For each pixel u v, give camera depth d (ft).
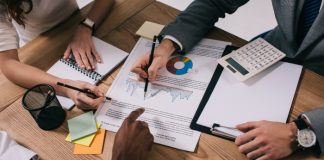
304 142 2.46
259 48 3.17
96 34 3.68
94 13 3.83
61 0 4.32
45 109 2.77
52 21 4.42
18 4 3.65
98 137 2.78
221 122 2.70
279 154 2.48
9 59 3.45
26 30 4.53
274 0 3.29
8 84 3.34
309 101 2.76
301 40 3.39
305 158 2.48
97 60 3.39
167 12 3.83
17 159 2.67
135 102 2.97
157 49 3.27
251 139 2.56
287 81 2.89
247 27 6.82
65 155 2.71
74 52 3.51
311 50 3.18
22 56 3.56
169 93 2.99
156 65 3.13
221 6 3.49
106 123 2.86
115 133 2.79
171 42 3.29
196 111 2.81
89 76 3.26
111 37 3.63
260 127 2.57
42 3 4.14
